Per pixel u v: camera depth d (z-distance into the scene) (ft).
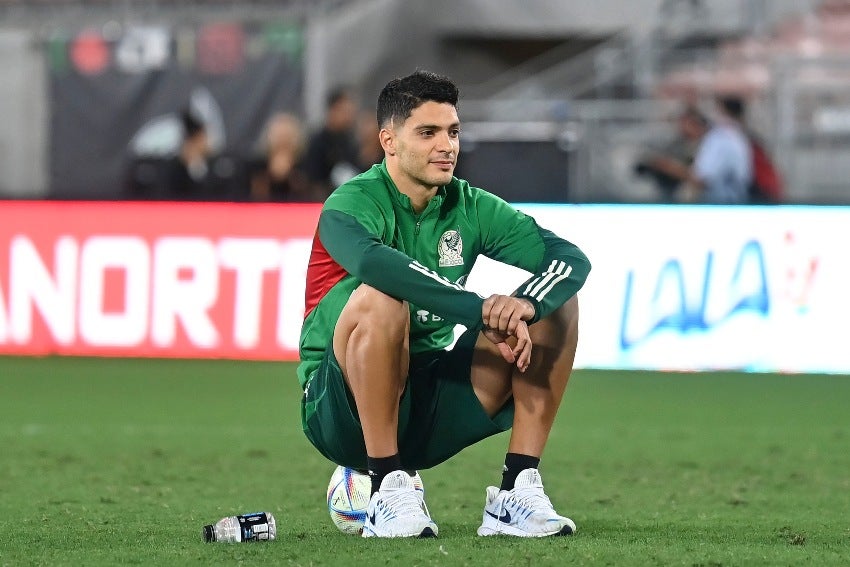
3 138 162.30
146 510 56.49
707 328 112.27
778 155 160.15
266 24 159.74
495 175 138.41
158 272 117.91
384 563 41.52
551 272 45.16
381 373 43.83
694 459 74.64
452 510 56.75
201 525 52.19
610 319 113.09
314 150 138.31
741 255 111.75
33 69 160.97
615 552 44.06
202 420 88.74
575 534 47.88
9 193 119.96
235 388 104.27
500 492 47.09
